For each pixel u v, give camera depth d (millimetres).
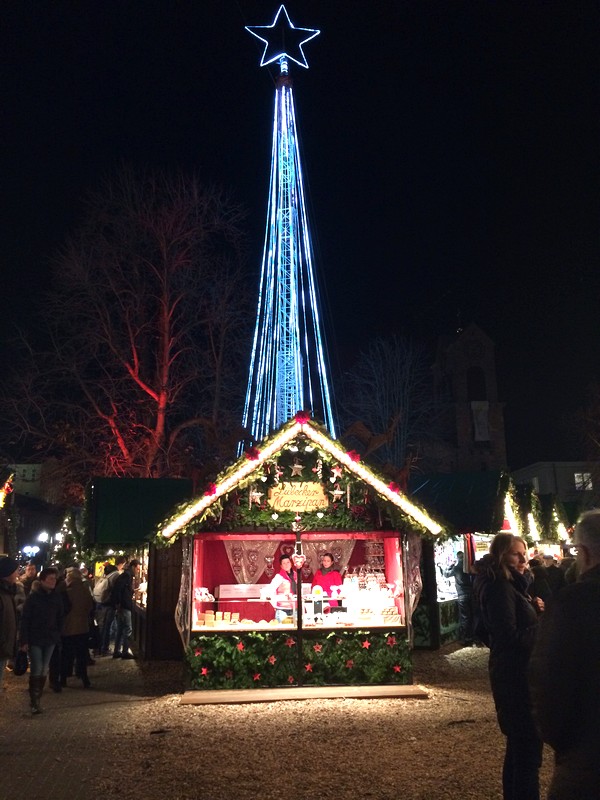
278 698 9711
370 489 10898
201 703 9484
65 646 11055
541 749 4406
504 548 4754
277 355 31641
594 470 36719
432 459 51375
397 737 7363
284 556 11383
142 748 7191
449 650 14617
